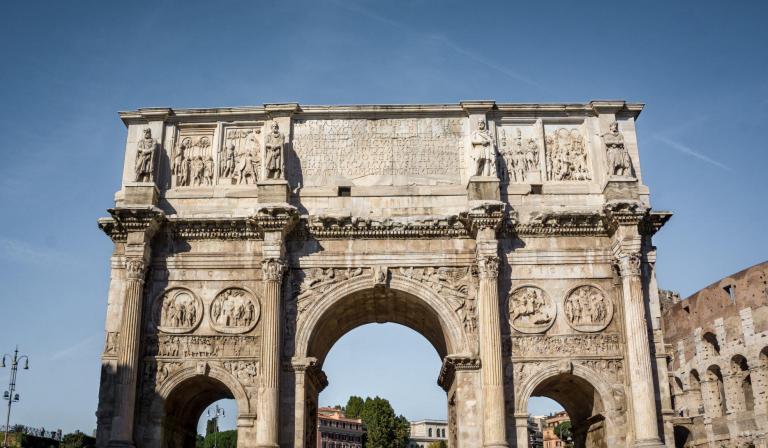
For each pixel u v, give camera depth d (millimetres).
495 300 31984
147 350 32625
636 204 32375
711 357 57188
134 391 31359
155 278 33531
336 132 35750
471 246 33688
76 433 75062
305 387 32344
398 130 35750
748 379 53406
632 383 31078
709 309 57156
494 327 31578
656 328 32438
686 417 57969
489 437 30234
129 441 30547
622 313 32625
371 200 34406
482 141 34250
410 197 34406
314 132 35750
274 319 31828
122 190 34750
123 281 33219
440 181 34844
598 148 35281
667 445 30953
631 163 34719
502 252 33594
